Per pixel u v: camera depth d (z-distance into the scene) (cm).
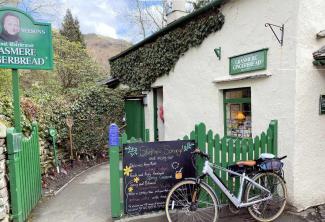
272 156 389
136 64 980
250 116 531
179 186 374
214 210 367
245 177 379
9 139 340
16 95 409
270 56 458
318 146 431
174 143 396
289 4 420
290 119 420
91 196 501
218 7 577
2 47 395
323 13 427
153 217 387
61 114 735
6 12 397
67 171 697
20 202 359
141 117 972
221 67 579
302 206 423
